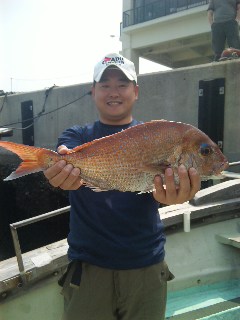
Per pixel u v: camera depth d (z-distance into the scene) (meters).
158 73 3.31
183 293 1.50
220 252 1.62
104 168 0.83
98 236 0.90
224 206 1.64
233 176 2.09
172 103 3.22
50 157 0.79
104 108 1.00
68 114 4.45
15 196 4.36
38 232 3.63
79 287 0.91
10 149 0.78
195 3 7.83
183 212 1.53
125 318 0.93
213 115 2.90
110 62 0.98
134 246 0.90
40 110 4.89
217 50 3.41
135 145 0.83
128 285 0.90
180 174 0.79
